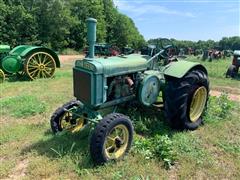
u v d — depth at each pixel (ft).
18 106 19.34
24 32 89.45
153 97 14.94
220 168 11.71
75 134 14.02
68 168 11.27
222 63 57.31
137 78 14.34
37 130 15.20
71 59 68.28
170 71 14.61
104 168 11.21
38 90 25.34
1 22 83.05
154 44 18.01
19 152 12.72
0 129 15.40
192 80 14.80
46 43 94.38
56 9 96.48
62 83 28.99
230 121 17.33
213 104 19.24
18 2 91.61
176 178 11.00
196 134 15.23
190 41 131.34
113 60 13.48
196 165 11.88
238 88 28.81
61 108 14.28
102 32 129.70
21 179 10.69
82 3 115.75
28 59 30.35
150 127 15.40
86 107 13.25
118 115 11.78
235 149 13.58
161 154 12.07
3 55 30.96
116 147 12.03
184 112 14.71
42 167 11.30
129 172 11.03
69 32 104.01
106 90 12.78
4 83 28.63
